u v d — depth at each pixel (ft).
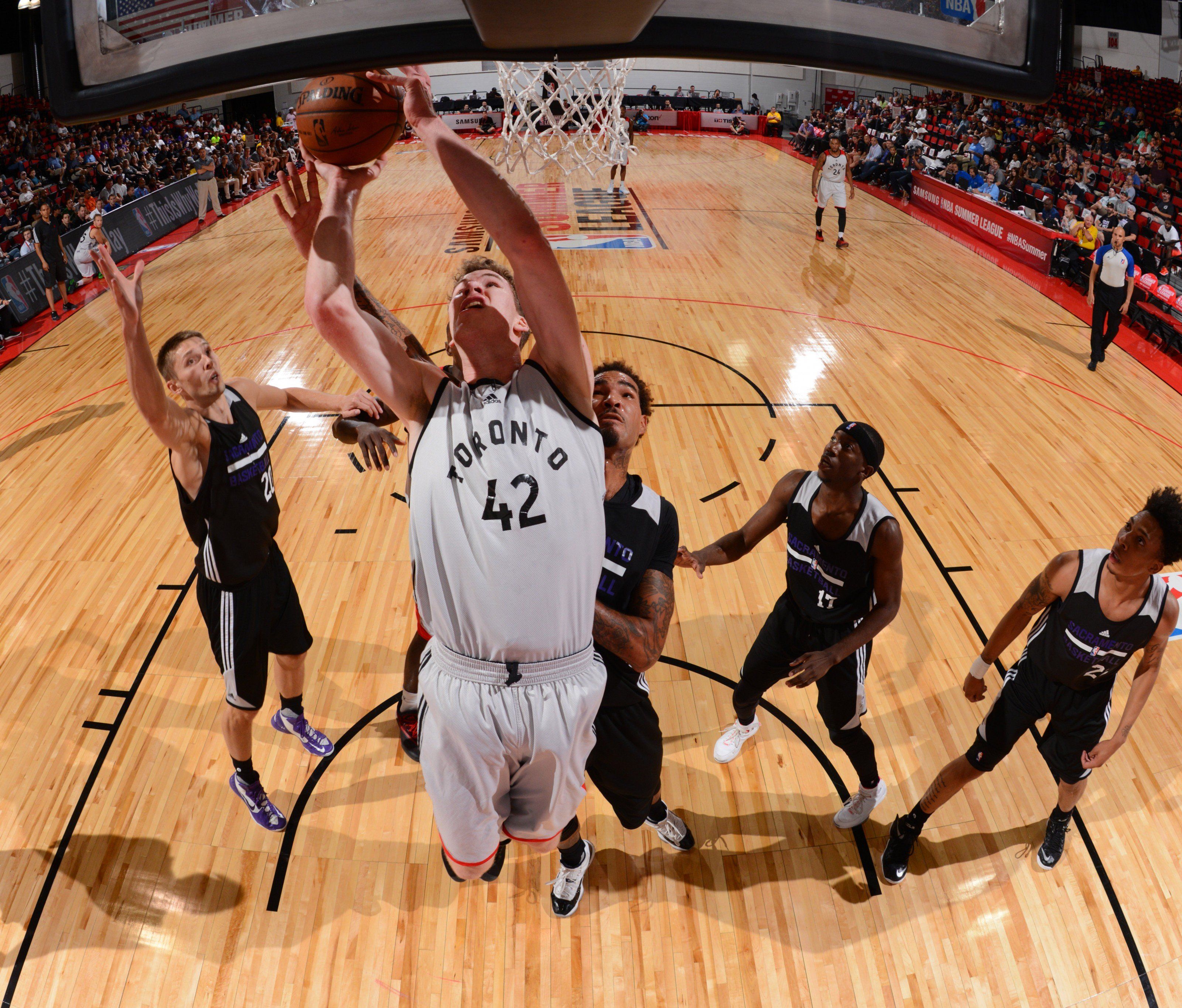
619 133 30.30
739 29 2.79
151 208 41.34
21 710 12.48
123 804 11.07
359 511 17.31
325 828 10.77
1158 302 28.30
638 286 32.17
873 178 54.49
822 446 19.93
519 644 4.44
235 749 10.09
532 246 3.93
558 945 9.45
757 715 12.52
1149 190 42.29
